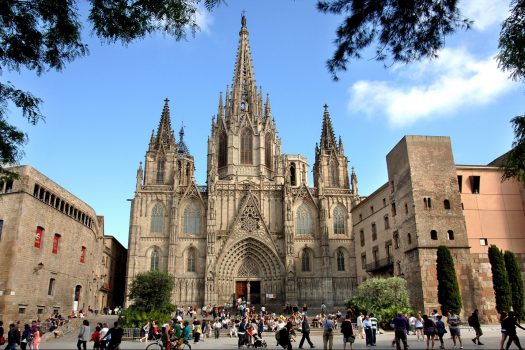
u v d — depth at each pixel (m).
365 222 75.75
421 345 32.09
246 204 92.06
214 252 86.75
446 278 48.50
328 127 105.00
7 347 28.88
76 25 15.00
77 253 65.62
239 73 110.00
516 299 48.56
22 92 17.12
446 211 53.81
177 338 28.91
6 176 20.59
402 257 57.25
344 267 90.88
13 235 48.53
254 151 102.06
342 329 28.80
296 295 84.81
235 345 38.53
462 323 48.00
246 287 88.81
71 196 63.62
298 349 32.19
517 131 18.80
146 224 90.19
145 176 95.06
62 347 36.09
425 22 13.21
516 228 54.72
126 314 51.16
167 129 100.00
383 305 49.53
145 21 14.52
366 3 12.95
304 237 92.00
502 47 16.58
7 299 46.56
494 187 56.22
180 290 86.00
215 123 105.94
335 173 100.81
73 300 63.78
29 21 14.80
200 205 92.94
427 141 56.81
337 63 13.88
